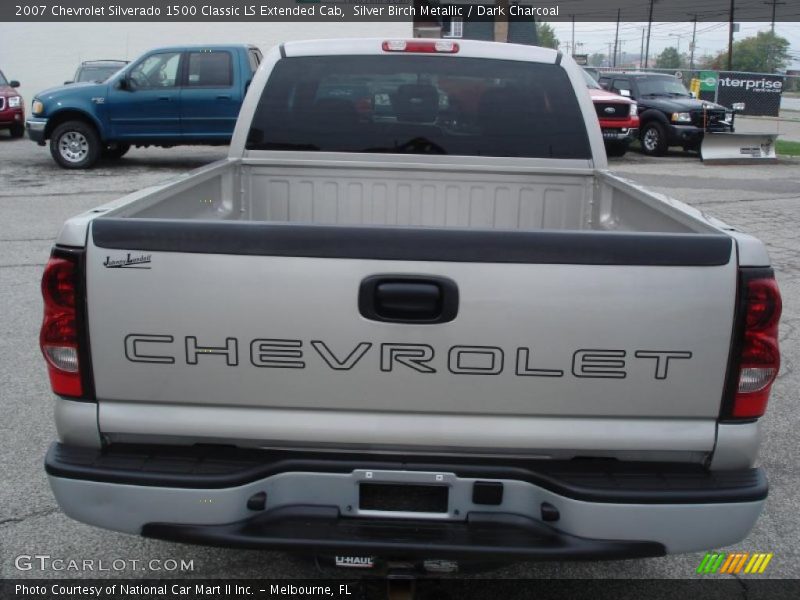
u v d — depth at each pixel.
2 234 9.12
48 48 23.92
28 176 13.55
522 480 2.46
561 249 2.34
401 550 2.43
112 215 2.54
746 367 2.41
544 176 4.14
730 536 2.45
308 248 2.34
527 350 2.38
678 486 2.42
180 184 3.31
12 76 24.03
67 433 2.52
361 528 2.48
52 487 2.50
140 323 2.41
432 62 4.06
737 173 15.75
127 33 23.83
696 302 2.36
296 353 2.40
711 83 28.25
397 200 4.21
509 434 2.44
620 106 17.36
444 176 4.17
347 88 4.09
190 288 2.38
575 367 2.39
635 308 2.36
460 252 2.34
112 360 2.44
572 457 2.52
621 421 2.45
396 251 2.34
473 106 4.10
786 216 11.10
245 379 2.43
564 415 2.44
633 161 17.58
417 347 2.38
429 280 2.35
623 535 2.42
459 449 2.49
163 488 2.43
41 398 4.91
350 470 2.47
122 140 14.31
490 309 2.36
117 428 2.49
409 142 4.14
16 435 4.42
